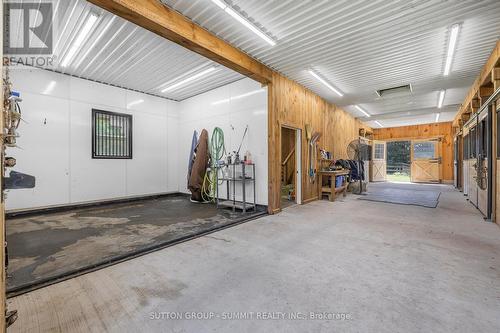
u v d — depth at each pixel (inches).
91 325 62.5
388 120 412.5
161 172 273.7
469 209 201.3
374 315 65.7
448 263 97.5
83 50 161.6
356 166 311.0
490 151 162.9
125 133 241.6
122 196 239.3
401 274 88.7
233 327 61.7
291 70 191.9
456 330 59.7
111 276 88.4
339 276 87.6
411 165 458.3
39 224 155.6
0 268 45.1
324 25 130.3
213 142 241.6
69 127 204.5
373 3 112.1
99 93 222.7
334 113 308.0
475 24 127.6
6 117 54.7
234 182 201.5
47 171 192.9
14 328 61.1
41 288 80.1
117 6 96.5
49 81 194.2
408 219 170.1
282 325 62.2
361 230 144.0
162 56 170.4
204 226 149.3
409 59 171.6
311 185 247.3
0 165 44.6
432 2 111.0
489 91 188.7
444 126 429.1
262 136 198.7
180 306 70.4
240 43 148.8
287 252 110.2
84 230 141.9
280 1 110.6
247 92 210.1
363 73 198.7
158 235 131.4
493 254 106.0
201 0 108.9
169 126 280.7
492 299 72.5
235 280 85.0
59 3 113.2
